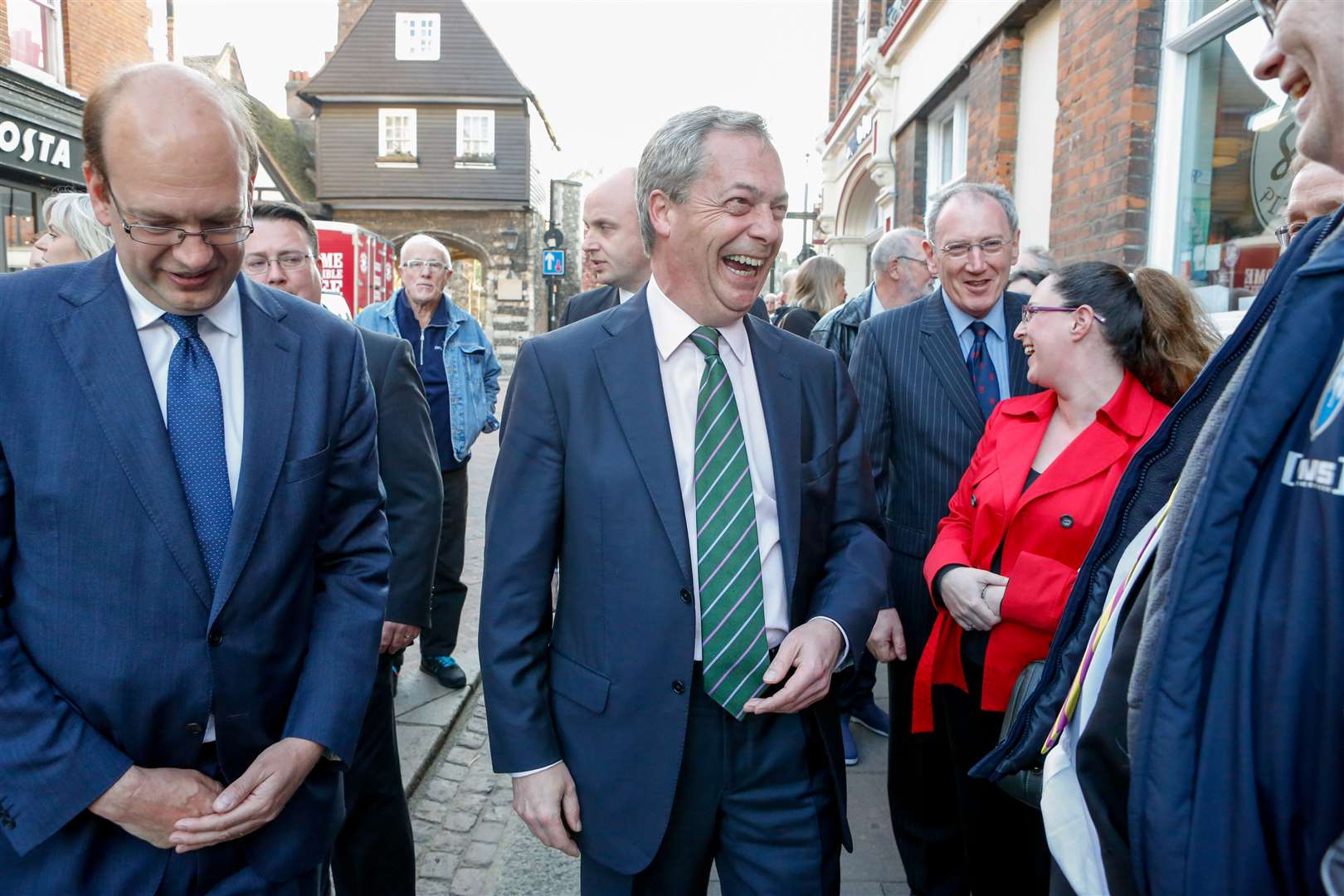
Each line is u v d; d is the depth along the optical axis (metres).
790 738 1.61
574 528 1.56
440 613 4.04
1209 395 1.27
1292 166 3.25
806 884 1.58
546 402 1.58
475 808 3.05
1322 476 0.79
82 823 1.32
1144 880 0.93
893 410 2.47
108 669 1.31
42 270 1.39
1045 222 5.28
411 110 24.97
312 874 1.61
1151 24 4.02
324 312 1.62
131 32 11.66
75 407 1.31
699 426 1.57
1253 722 0.83
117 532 1.31
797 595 1.62
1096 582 1.42
